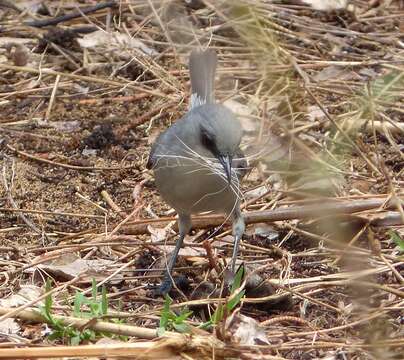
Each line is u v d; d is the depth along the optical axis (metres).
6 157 13.86
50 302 9.64
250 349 8.99
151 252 11.64
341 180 12.81
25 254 11.57
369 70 15.69
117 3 17.30
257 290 10.52
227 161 10.68
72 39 16.66
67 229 12.28
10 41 16.64
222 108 10.97
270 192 12.84
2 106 15.25
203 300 10.22
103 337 9.45
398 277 10.66
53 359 8.91
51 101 15.19
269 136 13.39
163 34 16.48
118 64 16.16
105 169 13.62
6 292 10.76
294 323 10.15
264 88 14.52
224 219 12.05
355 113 13.96
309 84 14.52
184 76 15.59
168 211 12.71
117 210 12.62
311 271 11.28
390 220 11.77
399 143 14.04
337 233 10.70
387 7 17.75
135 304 10.68
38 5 17.81
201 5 17.08
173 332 9.40
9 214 12.55
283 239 12.04
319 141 13.77
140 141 14.35
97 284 10.71
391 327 9.95
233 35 16.09
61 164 13.69
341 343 9.50
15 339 9.55
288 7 17.50
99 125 14.73
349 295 10.72
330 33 16.86
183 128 10.95
